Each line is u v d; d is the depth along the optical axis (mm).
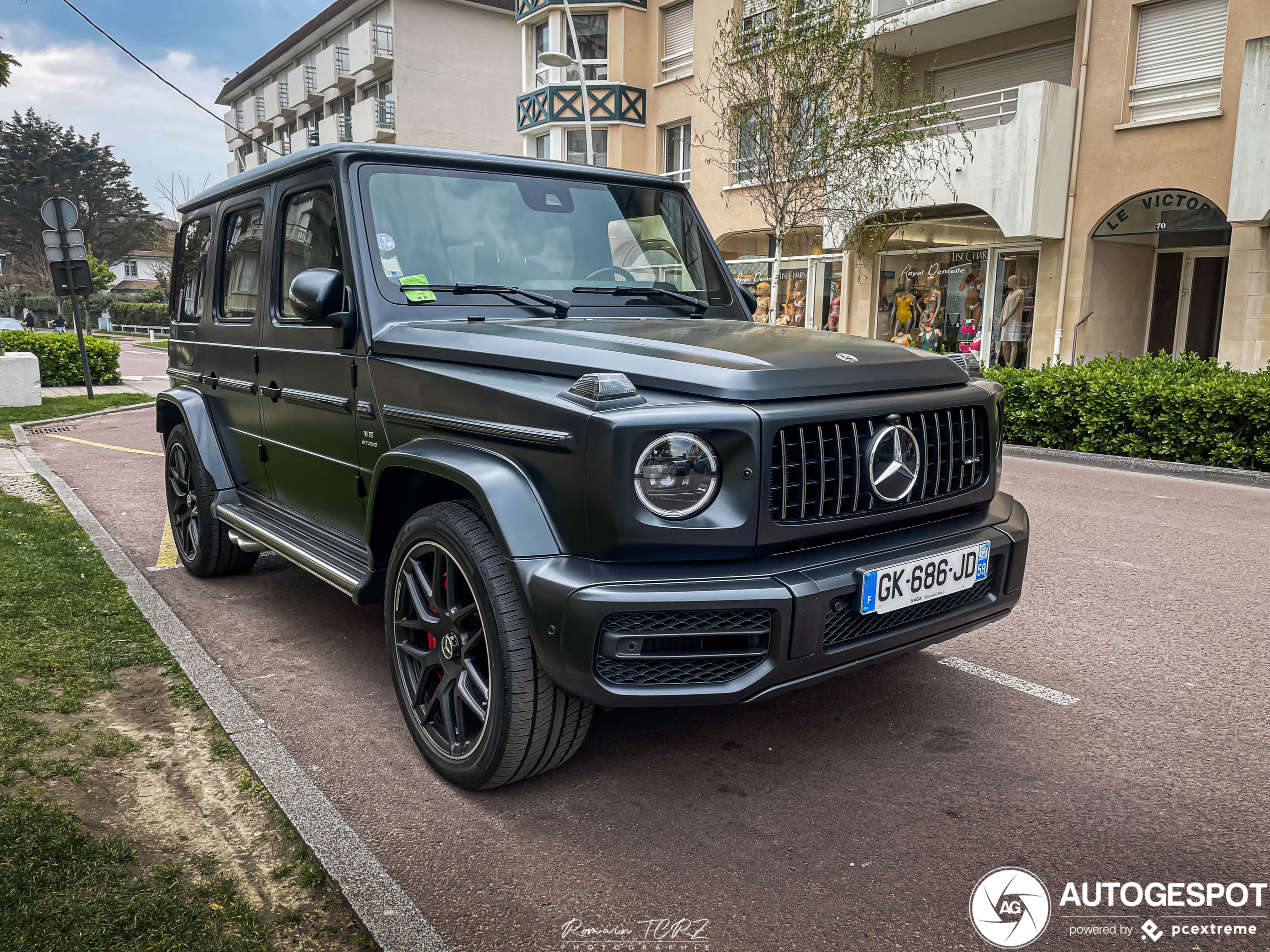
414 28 33469
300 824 2584
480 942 2131
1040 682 3689
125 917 2164
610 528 2312
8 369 14578
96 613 4305
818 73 14695
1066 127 14898
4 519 6113
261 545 3969
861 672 3785
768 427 2363
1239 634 4254
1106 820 2660
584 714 2648
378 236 3293
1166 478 9109
